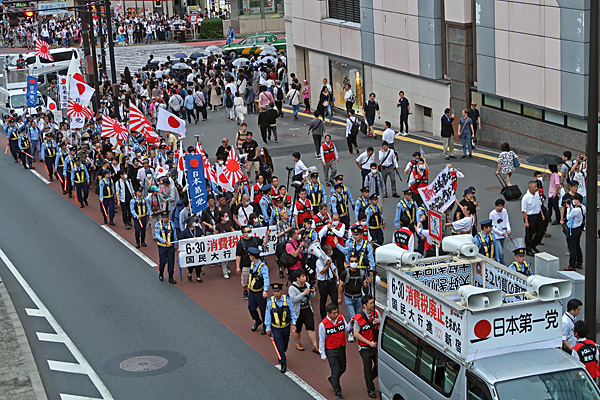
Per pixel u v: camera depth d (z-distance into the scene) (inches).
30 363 671.1
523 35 1155.3
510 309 448.1
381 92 1560.0
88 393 619.5
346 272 668.7
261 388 613.0
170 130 1095.6
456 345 453.4
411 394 503.5
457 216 779.4
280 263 784.3
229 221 896.3
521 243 644.7
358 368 638.5
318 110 1453.0
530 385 430.0
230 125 1670.8
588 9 1031.6
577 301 546.3
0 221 1141.1
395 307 523.2
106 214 1111.6
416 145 1357.0
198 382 629.0
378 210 841.5
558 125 1140.5
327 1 1727.4
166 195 1010.1
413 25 1403.8
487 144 1293.1
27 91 1695.4
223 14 3415.4
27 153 1478.8
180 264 846.5
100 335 732.7
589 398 430.6
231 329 732.7
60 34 3157.0
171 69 2098.9
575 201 761.0
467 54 1298.0
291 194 1137.4
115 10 3277.6
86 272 909.8
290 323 636.1
